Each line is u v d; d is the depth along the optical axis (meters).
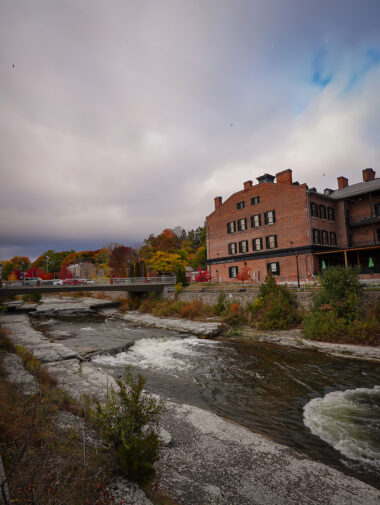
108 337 25.20
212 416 10.12
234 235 43.19
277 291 26.88
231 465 7.23
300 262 34.03
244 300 30.53
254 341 22.62
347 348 18.38
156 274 58.03
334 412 10.72
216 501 5.82
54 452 6.16
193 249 101.44
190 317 31.89
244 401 12.03
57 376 13.55
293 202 35.19
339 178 39.97
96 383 12.66
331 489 6.42
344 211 36.75
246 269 39.19
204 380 14.56
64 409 9.09
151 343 22.92
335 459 7.98
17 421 7.27
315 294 23.69
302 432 9.46
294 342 20.84
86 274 92.12
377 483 6.98
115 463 6.25
